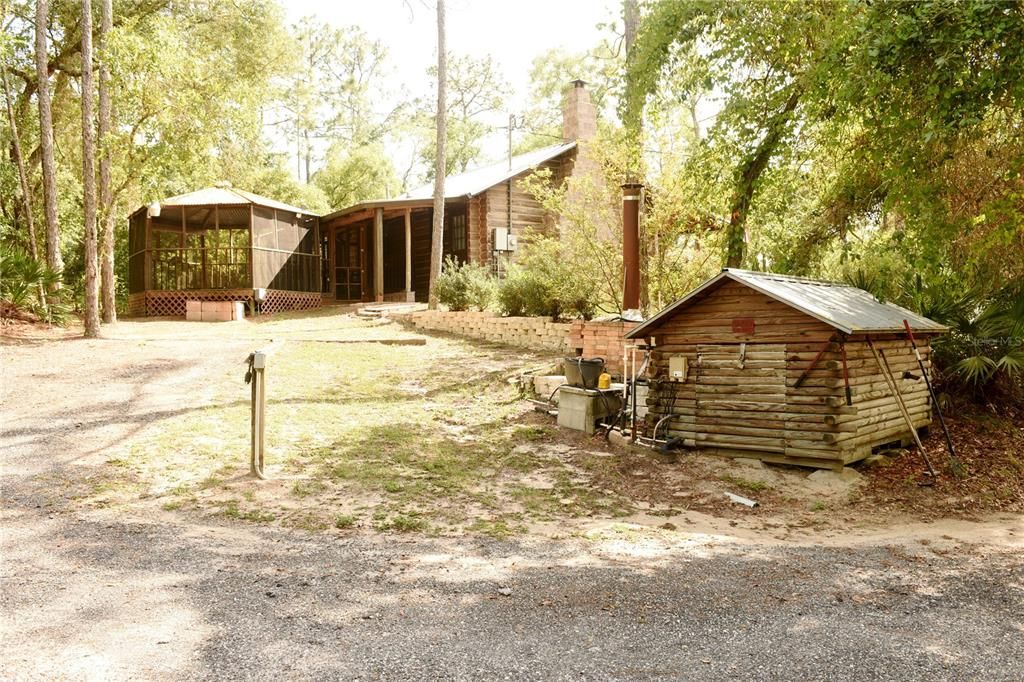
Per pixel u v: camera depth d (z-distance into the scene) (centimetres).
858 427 920
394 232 3052
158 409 1050
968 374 1177
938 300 1244
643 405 1119
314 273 2767
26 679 343
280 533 624
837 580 534
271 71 2916
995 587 523
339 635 410
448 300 2012
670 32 1250
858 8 929
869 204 1369
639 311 1267
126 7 2508
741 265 1426
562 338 1532
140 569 514
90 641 392
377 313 2203
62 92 2594
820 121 1260
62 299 2084
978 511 802
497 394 1247
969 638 424
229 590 479
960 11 782
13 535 584
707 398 983
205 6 2667
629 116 1334
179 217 2598
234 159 2952
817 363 896
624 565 565
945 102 814
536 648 398
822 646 408
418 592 487
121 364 1380
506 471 891
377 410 1127
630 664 380
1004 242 980
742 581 527
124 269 3366
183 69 1961
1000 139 1066
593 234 1644
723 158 1336
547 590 498
